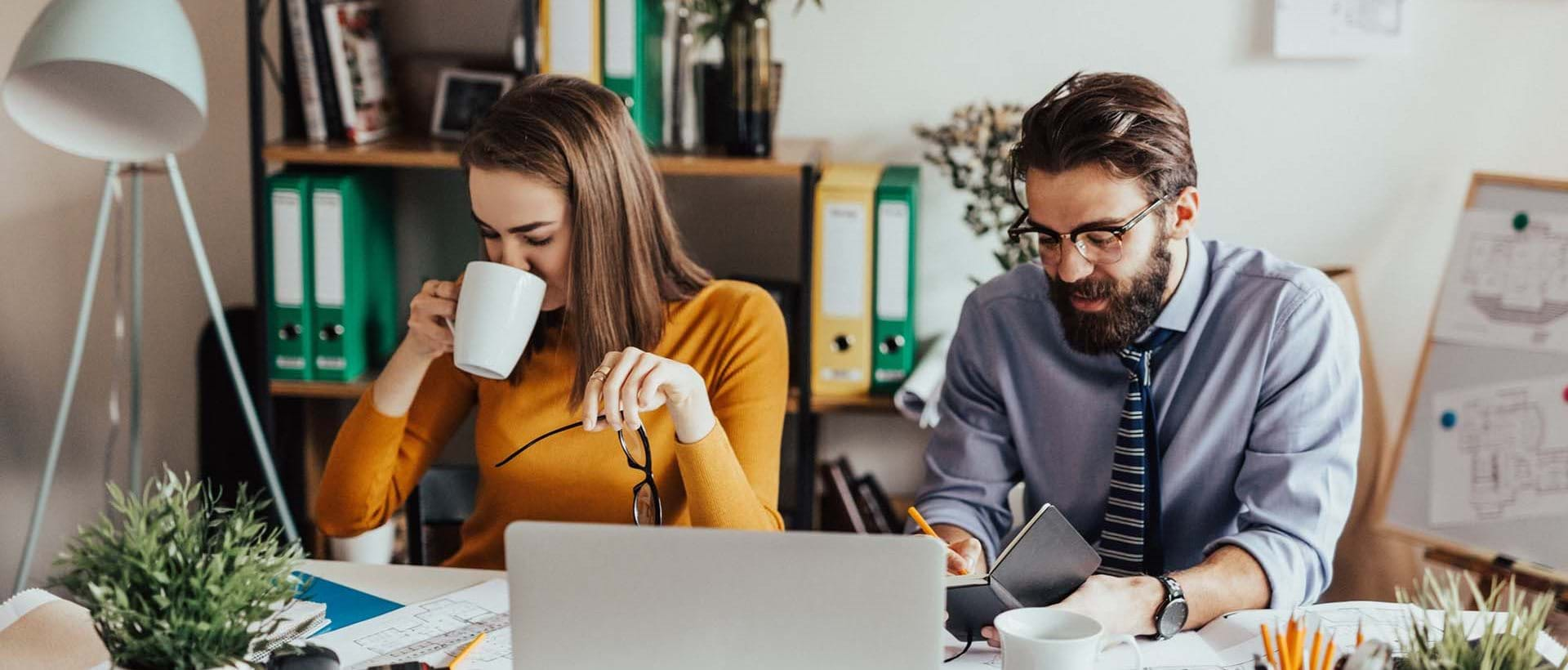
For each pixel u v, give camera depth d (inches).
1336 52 100.4
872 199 94.0
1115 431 69.0
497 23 105.5
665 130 99.1
